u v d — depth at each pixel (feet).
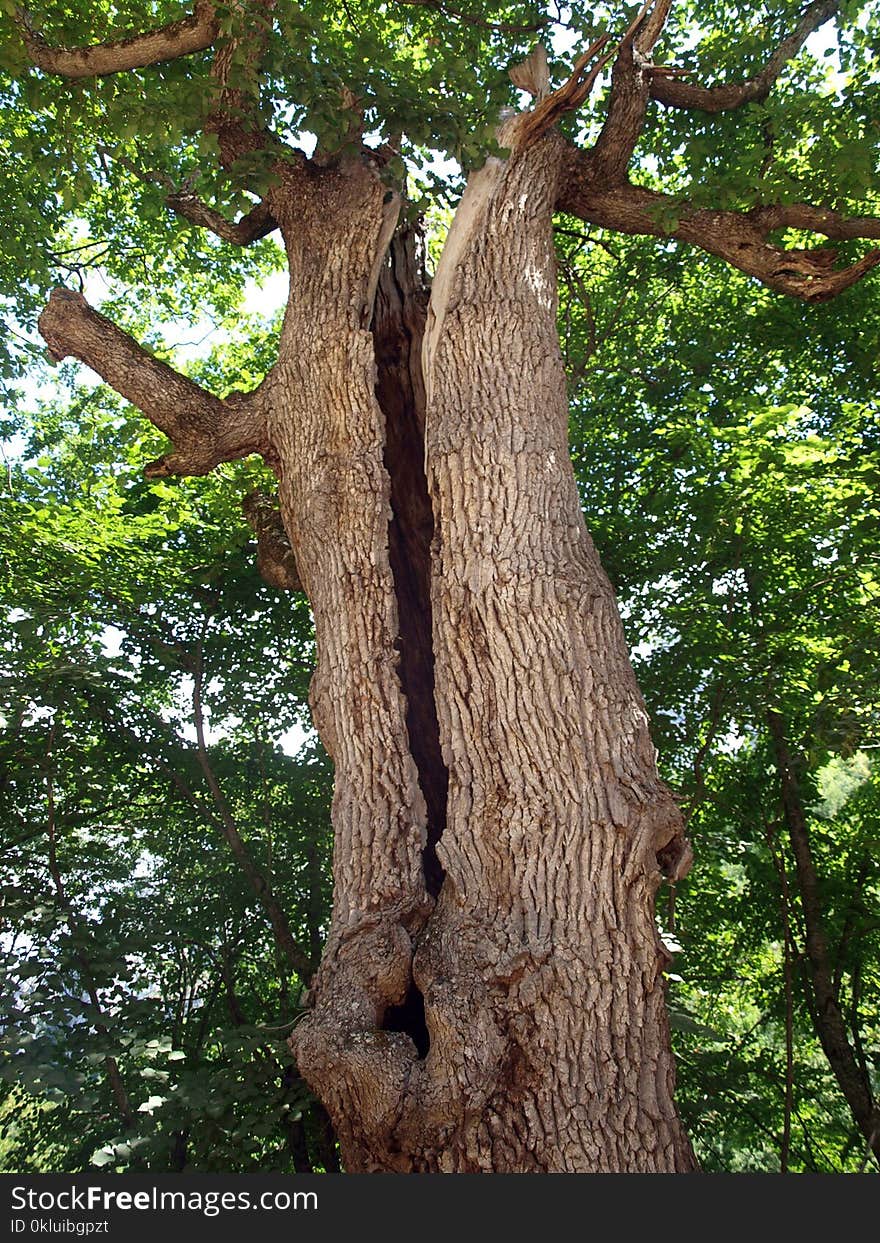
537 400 14.98
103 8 21.83
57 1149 25.89
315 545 15.23
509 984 10.83
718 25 25.84
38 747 25.17
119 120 16.78
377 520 15.02
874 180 17.87
